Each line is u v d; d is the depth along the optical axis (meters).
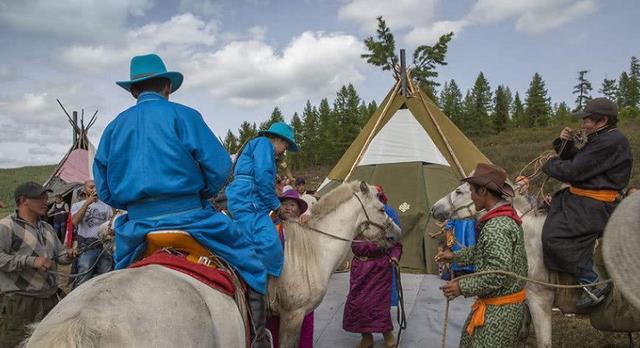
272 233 4.21
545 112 73.25
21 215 4.72
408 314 7.20
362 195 5.23
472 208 5.22
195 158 2.95
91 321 2.06
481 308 3.57
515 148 38.44
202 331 2.41
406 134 11.24
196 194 3.02
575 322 6.97
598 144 4.59
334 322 6.95
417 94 12.01
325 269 4.81
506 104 67.94
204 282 2.76
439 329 6.56
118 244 2.94
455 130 11.78
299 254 4.64
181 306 2.37
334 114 63.66
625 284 2.02
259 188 4.27
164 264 2.72
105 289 2.25
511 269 3.44
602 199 4.63
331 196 5.09
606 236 2.20
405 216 10.17
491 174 3.63
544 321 4.89
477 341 3.56
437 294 8.17
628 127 41.78
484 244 3.54
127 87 3.18
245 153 4.44
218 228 3.02
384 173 10.80
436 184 10.48
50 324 2.07
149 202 2.88
